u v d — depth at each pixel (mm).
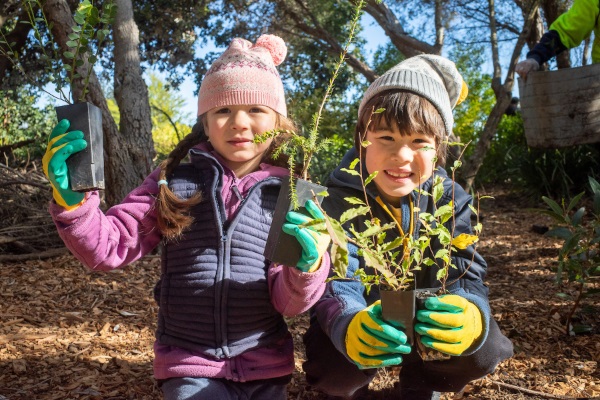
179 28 8461
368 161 1805
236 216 1850
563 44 4742
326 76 10211
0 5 5324
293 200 1427
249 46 2000
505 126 9156
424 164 1764
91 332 3121
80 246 1619
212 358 1799
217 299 1808
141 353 2832
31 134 9250
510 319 3230
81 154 1492
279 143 1956
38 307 3492
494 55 6781
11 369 2604
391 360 1556
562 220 3055
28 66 7344
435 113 1767
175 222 1785
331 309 1771
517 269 4371
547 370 2590
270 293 1846
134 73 4988
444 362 1887
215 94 1849
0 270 4258
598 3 4629
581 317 3184
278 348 1908
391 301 1514
